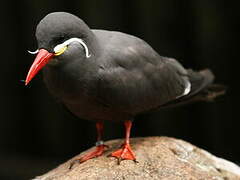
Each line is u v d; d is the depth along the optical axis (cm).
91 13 1307
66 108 702
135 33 1298
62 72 611
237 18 1238
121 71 652
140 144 705
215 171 692
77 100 636
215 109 1272
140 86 673
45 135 1362
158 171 642
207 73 799
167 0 1273
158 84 700
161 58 723
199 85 771
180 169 652
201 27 1255
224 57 1249
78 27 602
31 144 1373
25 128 1374
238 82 1248
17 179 1281
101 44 650
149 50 700
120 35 686
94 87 632
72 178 634
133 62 666
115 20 1305
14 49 1368
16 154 1371
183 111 1288
